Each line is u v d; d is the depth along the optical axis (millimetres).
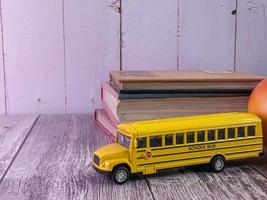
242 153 301
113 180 271
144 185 271
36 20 476
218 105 353
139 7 481
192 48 490
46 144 366
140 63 487
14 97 486
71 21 478
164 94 343
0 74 481
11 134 399
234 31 490
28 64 481
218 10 486
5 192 261
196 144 288
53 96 488
